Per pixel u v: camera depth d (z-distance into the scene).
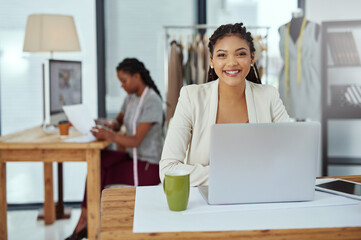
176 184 1.12
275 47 3.69
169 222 1.06
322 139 3.38
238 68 1.51
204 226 1.03
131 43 3.70
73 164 3.77
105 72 3.71
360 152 3.69
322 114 3.36
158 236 0.97
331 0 3.55
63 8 3.62
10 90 3.63
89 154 2.36
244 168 1.15
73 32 3.17
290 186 1.18
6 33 3.58
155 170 2.64
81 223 2.54
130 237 0.97
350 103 3.36
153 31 3.70
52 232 2.97
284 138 1.14
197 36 3.46
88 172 2.37
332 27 3.43
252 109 1.62
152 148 2.66
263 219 1.07
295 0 3.70
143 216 1.10
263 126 1.13
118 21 3.68
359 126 3.67
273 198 1.19
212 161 1.14
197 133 1.61
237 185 1.17
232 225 1.03
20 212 3.45
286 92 3.42
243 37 1.51
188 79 3.45
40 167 3.76
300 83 3.39
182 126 1.60
